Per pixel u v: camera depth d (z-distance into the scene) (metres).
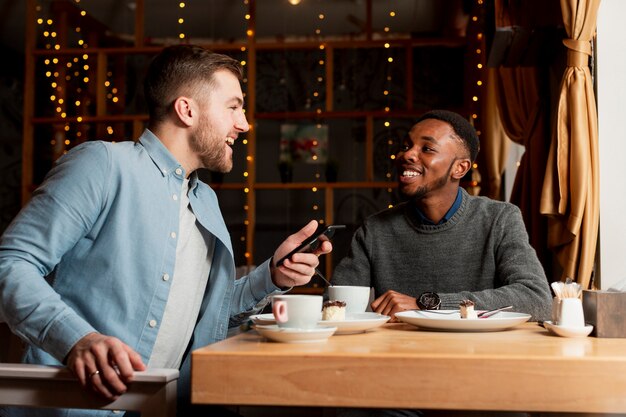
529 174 3.02
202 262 1.54
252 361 0.91
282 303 1.07
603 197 2.42
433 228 1.96
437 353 0.92
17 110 6.73
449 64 6.17
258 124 6.35
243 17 5.96
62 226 1.27
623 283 1.33
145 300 1.36
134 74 6.36
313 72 6.33
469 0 5.21
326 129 6.10
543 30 2.64
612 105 2.44
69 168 1.33
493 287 1.91
